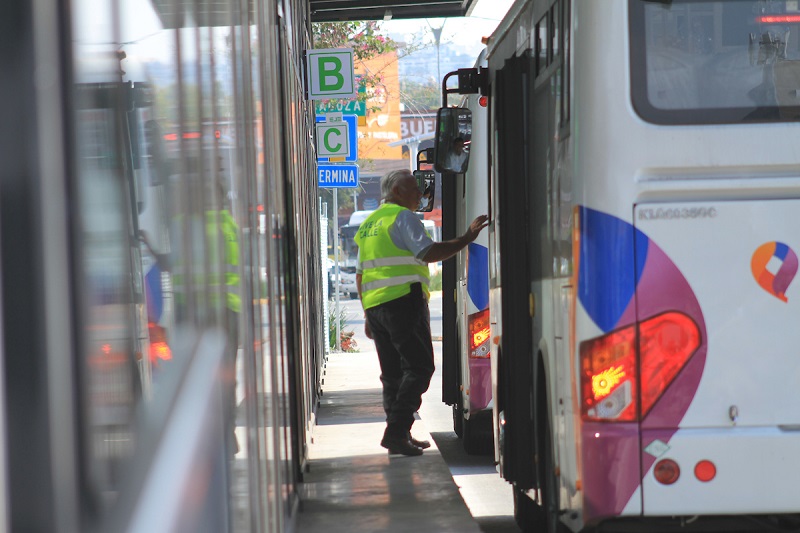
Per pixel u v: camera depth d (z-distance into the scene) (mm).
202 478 4004
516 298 20828
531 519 23344
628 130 15227
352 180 60406
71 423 2918
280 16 24141
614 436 14836
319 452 30594
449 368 37969
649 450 14797
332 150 58469
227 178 9805
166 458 3590
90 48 3896
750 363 14984
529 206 20625
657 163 15203
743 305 15055
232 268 9625
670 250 15102
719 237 15117
